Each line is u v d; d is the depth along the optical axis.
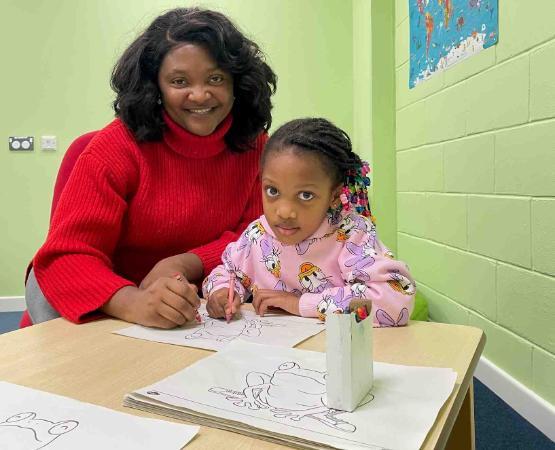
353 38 2.93
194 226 1.10
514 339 1.49
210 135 1.04
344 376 0.45
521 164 1.41
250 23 2.93
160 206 1.04
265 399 0.47
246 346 0.63
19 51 2.90
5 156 2.94
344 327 0.45
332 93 2.97
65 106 2.94
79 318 0.80
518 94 1.41
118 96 1.04
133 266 1.14
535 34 1.32
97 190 0.96
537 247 1.35
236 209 1.17
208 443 0.41
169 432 0.42
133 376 0.56
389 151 2.50
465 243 1.77
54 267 0.88
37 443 0.41
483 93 1.61
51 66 2.91
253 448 0.40
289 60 2.95
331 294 0.80
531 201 1.37
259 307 0.84
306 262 0.87
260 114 1.12
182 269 0.99
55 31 2.90
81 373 0.57
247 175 1.16
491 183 1.58
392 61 2.47
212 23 0.97
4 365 0.60
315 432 0.41
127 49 1.03
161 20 1.00
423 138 2.12
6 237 2.97
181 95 0.96
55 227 0.93
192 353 0.64
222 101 1.00
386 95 2.48
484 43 1.58
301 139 0.77
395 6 2.45
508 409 1.51
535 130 1.34
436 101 1.98
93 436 0.42
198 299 0.80
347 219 0.86
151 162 1.03
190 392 0.49
